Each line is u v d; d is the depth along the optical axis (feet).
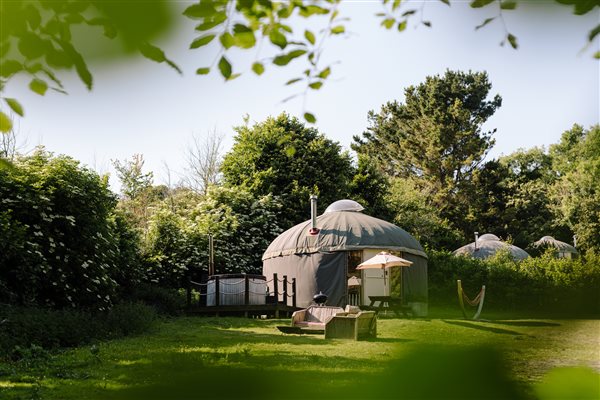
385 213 105.70
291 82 7.48
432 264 79.10
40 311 35.45
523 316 63.31
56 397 18.19
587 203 128.77
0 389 19.53
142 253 70.44
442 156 148.66
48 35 4.17
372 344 34.99
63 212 43.37
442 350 4.00
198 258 73.31
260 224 85.05
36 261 39.58
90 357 27.25
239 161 95.14
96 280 43.70
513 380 3.98
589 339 33.58
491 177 147.95
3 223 37.32
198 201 100.78
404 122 158.20
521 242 143.02
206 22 5.68
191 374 5.41
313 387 5.37
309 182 93.91
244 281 59.52
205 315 60.08
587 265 73.00
